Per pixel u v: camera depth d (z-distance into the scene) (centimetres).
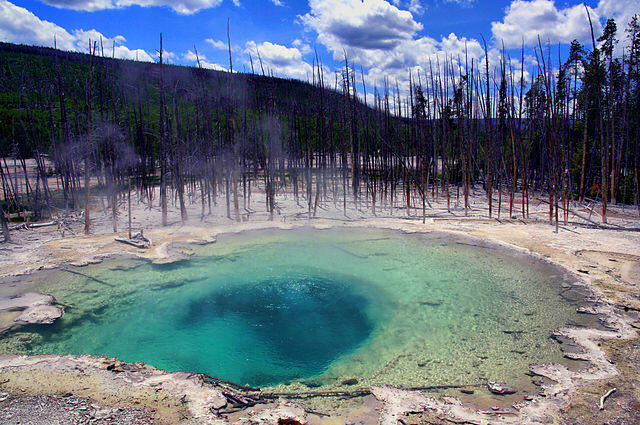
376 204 2208
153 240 1396
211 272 1141
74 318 850
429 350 722
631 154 2234
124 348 742
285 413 517
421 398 564
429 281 1064
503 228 1563
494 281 1052
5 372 602
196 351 739
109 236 1441
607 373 616
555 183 1645
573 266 1104
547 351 700
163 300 957
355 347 743
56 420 477
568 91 1880
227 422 489
